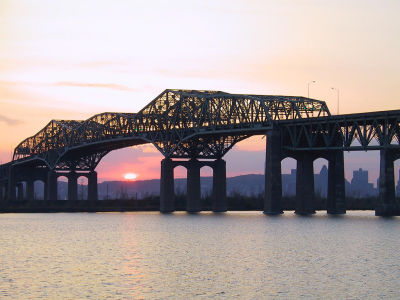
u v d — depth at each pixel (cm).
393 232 15200
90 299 8275
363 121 17912
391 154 18625
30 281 9312
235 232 15925
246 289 8769
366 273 9825
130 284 9100
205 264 10738
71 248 13075
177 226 18200
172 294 8506
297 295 8431
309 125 19250
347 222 17988
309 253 11962
